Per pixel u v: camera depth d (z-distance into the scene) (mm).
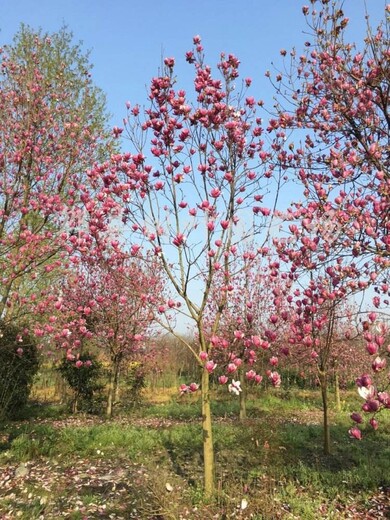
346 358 15086
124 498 5777
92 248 6426
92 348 15016
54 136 9281
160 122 5539
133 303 11711
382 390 3139
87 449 8148
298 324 5531
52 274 10609
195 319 5512
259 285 11180
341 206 5328
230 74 5879
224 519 4848
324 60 6188
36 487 6227
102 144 9938
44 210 8211
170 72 5629
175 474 6379
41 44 11156
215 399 15852
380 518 5051
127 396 16203
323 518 4984
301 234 5387
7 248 8211
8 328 10008
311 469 6527
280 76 6660
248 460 6930
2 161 8516
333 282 5398
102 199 5598
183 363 22062
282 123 6617
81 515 5238
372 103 6066
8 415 12414
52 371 16859
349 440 8625
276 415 12328
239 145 5711
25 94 9016
